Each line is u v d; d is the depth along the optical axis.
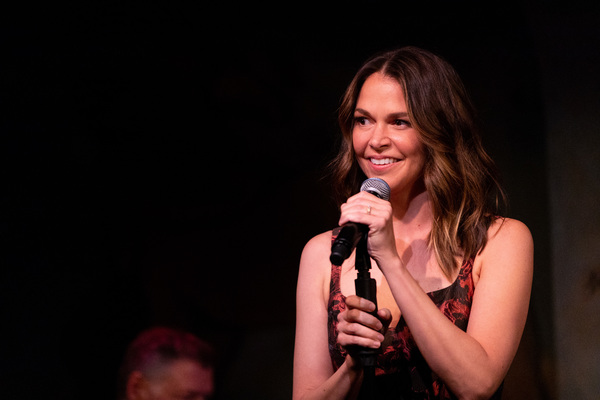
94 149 6.88
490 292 3.65
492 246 3.81
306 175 6.98
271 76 6.99
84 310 6.79
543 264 6.89
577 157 6.88
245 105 6.95
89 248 6.84
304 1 7.03
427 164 3.92
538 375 6.81
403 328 3.78
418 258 3.98
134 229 6.90
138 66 6.89
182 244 6.95
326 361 3.95
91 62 6.86
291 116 6.99
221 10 6.94
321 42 7.04
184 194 6.95
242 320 6.95
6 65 6.83
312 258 4.20
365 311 3.18
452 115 3.87
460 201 3.90
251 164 6.99
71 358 6.74
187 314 6.89
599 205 6.80
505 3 6.97
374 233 3.21
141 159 6.91
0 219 6.77
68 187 6.84
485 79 7.00
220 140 6.96
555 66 6.95
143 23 6.89
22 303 6.73
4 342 6.69
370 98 3.84
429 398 3.71
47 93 6.84
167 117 6.93
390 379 3.76
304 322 4.05
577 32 6.92
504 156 6.94
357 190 4.34
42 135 6.84
